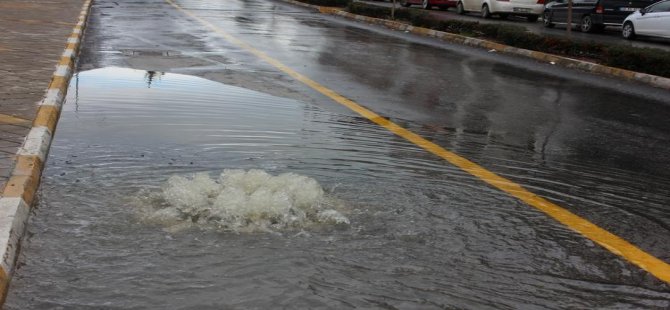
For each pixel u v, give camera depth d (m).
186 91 8.64
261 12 25.78
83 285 3.34
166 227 4.03
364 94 9.34
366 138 6.62
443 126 7.57
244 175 4.76
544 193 5.17
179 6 26.52
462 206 4.69
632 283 3.66
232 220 4.13
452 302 3.34
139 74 9.90
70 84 8.84
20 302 3.18
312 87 9.63
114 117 6.93
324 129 6.89
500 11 24.86
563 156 6.53
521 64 14.10
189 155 5.57
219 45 14.26
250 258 3.68
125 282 3.38
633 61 13.09
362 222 4.25
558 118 8.52
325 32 18.84
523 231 4.31
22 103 7.14
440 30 19.70
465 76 11.81
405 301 3.33
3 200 4.18
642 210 4.92
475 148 6.57
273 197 4.30
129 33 15.87
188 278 3.44
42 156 5.35
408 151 6.21
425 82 10.85
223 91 8.81
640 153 6.89
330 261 3.70
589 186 5.48
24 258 3.62
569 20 16.48
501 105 9.20
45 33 14.07
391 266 3.68
